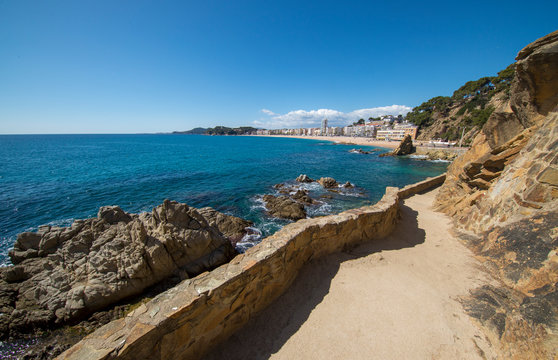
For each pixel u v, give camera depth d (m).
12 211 18.45
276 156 60.59
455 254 6.90
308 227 6.05
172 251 9.97
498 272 5.41
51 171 34.38
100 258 8.98
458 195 11.81
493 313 4.27
